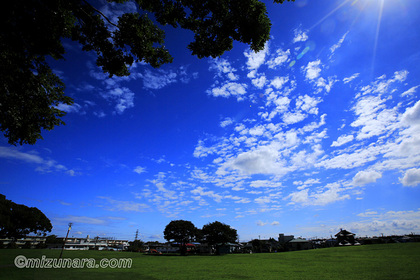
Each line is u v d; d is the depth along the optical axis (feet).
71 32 29.43
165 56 32.94
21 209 182.50
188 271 55.42
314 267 55.26
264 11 24.36
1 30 24.38
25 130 35.35
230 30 26.03
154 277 45.32
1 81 29.40
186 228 175.83
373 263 53.98
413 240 168.04
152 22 31.42
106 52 31.12
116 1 28.84
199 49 29.09
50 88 35.53
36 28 25.94
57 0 25.32
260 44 25.94
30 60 30.66
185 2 26.04
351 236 189.57
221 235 170.60
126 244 334.85
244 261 86.33
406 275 35.06
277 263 71.87
